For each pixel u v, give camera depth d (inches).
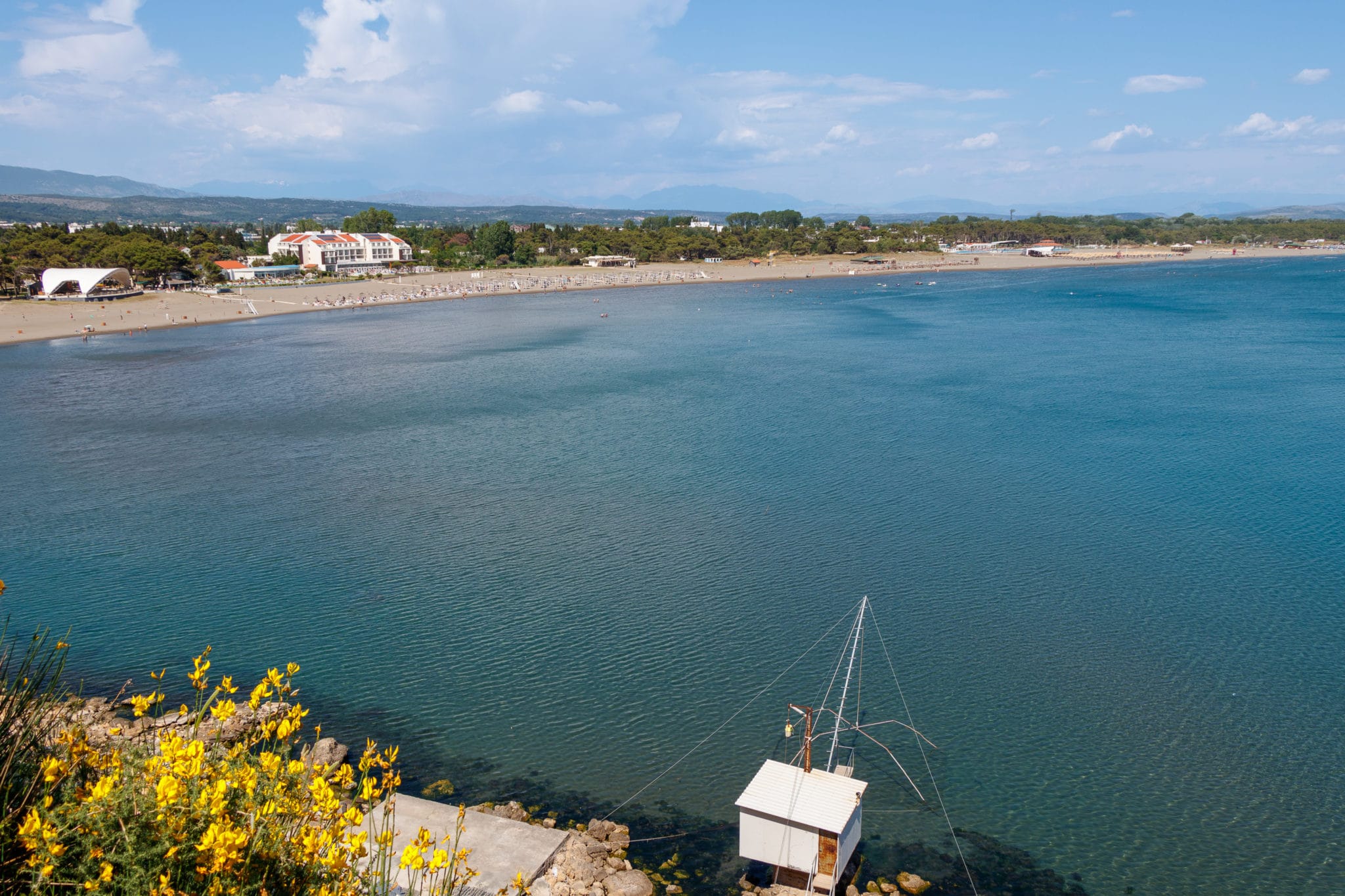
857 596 2289.6
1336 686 1870.1
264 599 2338.8
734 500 3034.0
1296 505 2866.6
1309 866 1391.5
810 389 4911.4
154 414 4586.6
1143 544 2588.6
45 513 3048.7
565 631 2137.1
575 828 1460.4
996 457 3462.1
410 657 2026.3
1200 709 1801.2
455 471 3459.6
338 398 4891.7
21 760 586.2
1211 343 6338.6
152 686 1897.1
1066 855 1414.9
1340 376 4958.2
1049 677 1918.1
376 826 1280.8
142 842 524.4
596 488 3198.8
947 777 1604.3
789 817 1296.8
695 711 1808.6
